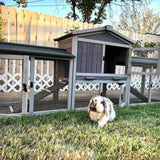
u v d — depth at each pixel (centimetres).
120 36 345
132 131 222
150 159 156
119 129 227
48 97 393
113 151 163
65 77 321
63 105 347
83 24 537
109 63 454
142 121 267
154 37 703
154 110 353
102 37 328
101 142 182
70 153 155
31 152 153
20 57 253
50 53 271
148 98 437
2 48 235
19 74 374
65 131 204
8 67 367
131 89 419
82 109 326
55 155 151
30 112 276
